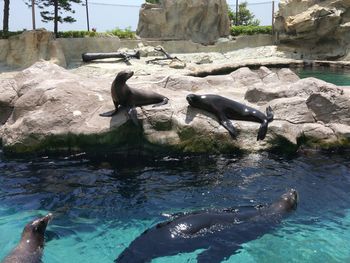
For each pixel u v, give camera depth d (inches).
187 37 1317.7
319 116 423.2
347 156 388.5
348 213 278.5
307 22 1149.1
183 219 241.3
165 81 507.8
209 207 287.7
